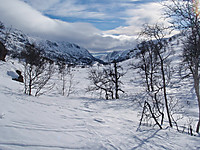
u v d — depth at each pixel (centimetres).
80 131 590
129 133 617
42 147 394
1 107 643
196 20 546
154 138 559
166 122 927
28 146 381
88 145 464
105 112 1119
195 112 1213
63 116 797
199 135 621
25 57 1437
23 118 587
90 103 1516
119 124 764
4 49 2402
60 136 499
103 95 2522
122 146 484
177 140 541
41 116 686
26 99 1056
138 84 3072
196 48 607
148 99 1639
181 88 1986
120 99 1831
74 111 1006
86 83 3962
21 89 1565
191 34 599
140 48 1889
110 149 456
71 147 431
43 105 991
